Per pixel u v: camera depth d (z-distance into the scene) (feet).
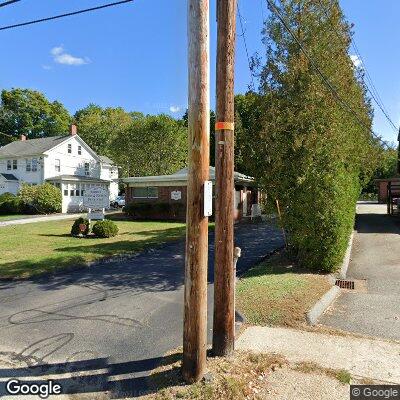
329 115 29.07
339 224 28.94
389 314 20.15
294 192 29.89
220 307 14.47
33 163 118.01
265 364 13.92
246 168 33.12
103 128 178.81
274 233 55.88
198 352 12.75
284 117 29.60
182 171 94.12
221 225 14.32
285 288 23.50
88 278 28.78
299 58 29.66
